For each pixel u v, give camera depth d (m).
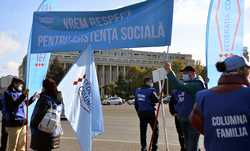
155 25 8.84
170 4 8.73
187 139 9.18
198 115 4.53
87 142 8.72
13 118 10.12
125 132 19.94
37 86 11.78
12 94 10.12
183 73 9.20
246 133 4.17
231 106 4.24
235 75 4.41
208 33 10.58
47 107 8.24
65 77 8.76
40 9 11.43
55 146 8.36
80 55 8.93
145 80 12.32
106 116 34.94
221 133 4.27
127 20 9.08
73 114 8.77
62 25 9.77
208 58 10.56
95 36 9.41
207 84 10.48
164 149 13.38
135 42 9.00
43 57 11.84
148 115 12.08
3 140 11.70
